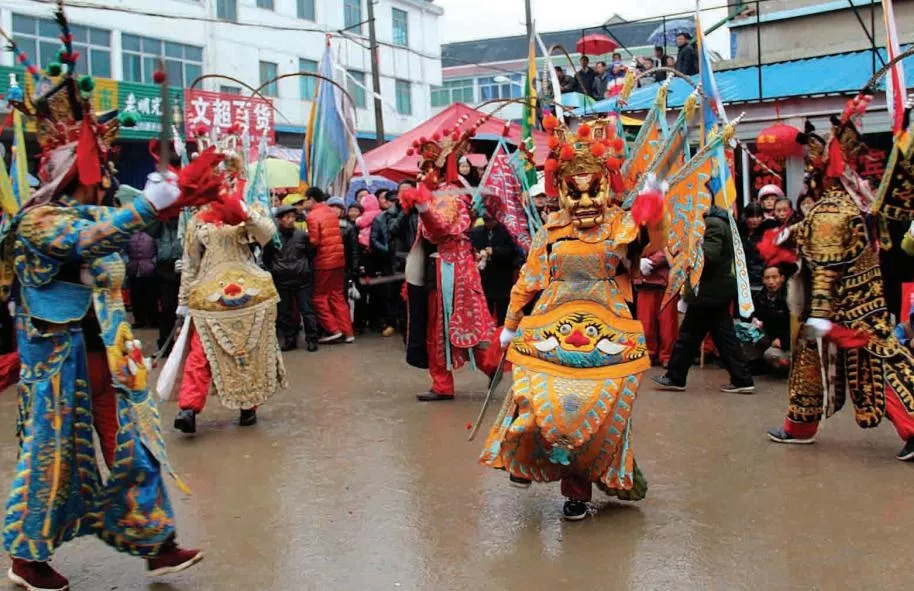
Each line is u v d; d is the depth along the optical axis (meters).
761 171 11.07
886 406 5.47
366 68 30.75
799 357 5.84
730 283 7.38
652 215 4.20
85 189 3.82
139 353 3.81
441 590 3.81
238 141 6.83
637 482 4.64
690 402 7.25
